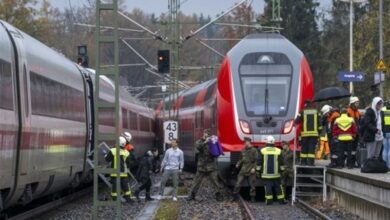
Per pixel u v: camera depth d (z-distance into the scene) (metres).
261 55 66.19
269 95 65.38
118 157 46.44
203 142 67.25
